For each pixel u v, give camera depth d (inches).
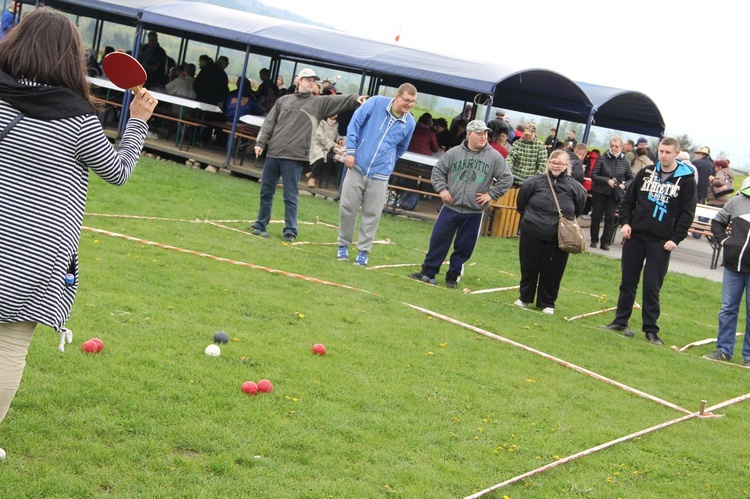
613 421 249.9
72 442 169.0
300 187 711.7
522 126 847.1
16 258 132.0
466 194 415.8
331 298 339.3
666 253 383.6
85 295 272.5
